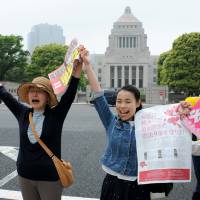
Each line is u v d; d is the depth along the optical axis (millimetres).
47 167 3482
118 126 3432
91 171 7262
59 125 3588
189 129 3361
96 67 123938
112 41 116000
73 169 7410
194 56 49438
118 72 115000
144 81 113000
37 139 3490
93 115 21047
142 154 3311
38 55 57750
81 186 6246
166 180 3281
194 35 49781
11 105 3820
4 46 60562
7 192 5863
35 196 3662
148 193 3391
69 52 3574
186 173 3314
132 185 3344
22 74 64312
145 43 117250
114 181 3393
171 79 50812
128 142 3346
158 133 3363
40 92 3549
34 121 3588
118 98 3438
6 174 6992
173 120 3385
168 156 3314
